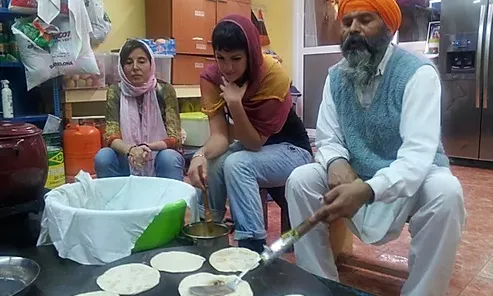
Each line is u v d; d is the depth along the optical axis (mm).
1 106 3148
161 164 2084
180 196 1479
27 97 3355
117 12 3766
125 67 2291
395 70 1431
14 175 1503
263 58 1812
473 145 3896
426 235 1300
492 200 2842
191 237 1259
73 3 2896
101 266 1169
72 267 1171
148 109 2334
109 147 2207
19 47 2965
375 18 1420
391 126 1452
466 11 3725
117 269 1122
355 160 1552
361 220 1485
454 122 3971
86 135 3205
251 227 1599
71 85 3227
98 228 1188
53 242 1263
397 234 1456
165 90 2385
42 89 3367
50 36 2959
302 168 1524
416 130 1341
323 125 1623
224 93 1724
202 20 3967
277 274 1067
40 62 2971
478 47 3676
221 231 1307
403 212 1401
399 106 1430
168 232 1283
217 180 1743
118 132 2289
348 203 1154
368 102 1489
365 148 1527
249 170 1637
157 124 2342
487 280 1712
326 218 1139
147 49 2314
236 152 1710
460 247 2055
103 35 3328
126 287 1030
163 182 1575
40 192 1636
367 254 1988
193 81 3986
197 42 3947
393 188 1231
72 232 1202
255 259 1142
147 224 1224
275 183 1765
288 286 1015
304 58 5176
